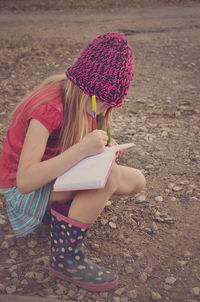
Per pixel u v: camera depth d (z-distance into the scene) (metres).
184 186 3.00
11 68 5.94
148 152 3.54
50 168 1.75
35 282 2.06
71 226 1.91
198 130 3.97
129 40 7.70
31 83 5.36
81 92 1.83
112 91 1.79
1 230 2.48
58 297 1.96
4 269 2.14
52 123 1.80
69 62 6.29
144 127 4.05
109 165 1.74
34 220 2.01
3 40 7.79
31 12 11.52
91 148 1.81
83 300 1.95
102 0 12.63
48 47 7.18
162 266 2.20
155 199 2.84
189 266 2.20
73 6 12.10
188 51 6.82
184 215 2.66
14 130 1.92
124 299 1.97
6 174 2.03
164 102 4.73
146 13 10.86
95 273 2.02
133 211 2.70
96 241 2.41
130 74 1.84
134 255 2.29
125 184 2.17
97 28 9.09
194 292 2.01
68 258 2.00
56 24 9.71
